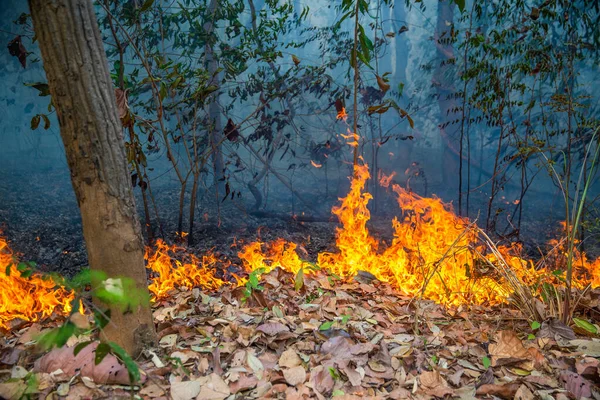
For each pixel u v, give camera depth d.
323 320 2.91
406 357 2.43
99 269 2.10
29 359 2.30
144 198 5.51
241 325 2.79
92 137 1.98
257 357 2.41
